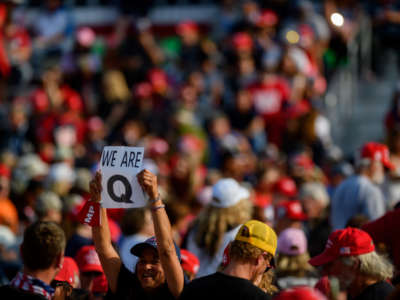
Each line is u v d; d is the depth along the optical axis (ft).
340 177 117.91
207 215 69.51
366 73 180.86
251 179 134.62
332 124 170.71
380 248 65.10
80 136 172.65
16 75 202.08
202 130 168.76
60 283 51.83
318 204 89.35
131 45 197.88
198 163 147.02
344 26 177.78
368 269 52.85
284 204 82.33
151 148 151.43
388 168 87.92
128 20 209.15
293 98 166.91
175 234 81.10
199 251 69.00
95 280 63.21
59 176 121.70
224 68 186.39
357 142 170.19
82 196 96.58
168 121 173.37
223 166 134.10
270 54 181.78
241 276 48.98
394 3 171.32
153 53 198.70
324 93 173.37
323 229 84.48
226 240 68.03
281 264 66.33
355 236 53.62
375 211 84.89
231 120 166.30
